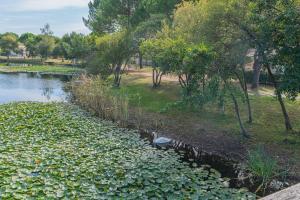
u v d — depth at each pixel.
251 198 7.67
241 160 10.78
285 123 13.20
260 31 11.00
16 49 72.69
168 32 20.03
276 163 10.08
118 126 14.71
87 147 10.77
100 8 40.44
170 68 15.02
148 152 10.64
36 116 14.91
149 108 18.42
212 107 16.77
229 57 12.30
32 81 36.91
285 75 10.52
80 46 46.31
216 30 12.39
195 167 9.95
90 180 8.02
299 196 2.94
